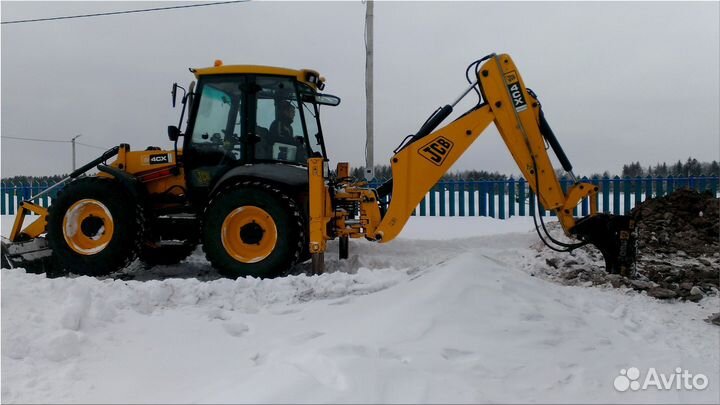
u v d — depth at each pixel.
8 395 2.88
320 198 5.72
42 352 3.38
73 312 3.77
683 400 2.83
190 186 6.52
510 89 5.69
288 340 3.65
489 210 12.73
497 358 3.08
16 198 16.55
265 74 6.40
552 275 6.20
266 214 5.79
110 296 4.43
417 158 5.88
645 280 5.76
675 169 21.48
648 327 4.22
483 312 3.70
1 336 3.43
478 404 2.48
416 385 2.58
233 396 2.46
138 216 6.19
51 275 6.84
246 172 6.01
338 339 3.35
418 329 3.42
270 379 2.59
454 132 5.81
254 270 5.73
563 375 2.99
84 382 3.07
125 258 6.14
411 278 4.82
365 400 2.40
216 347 3.62
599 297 4.80
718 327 4.39
